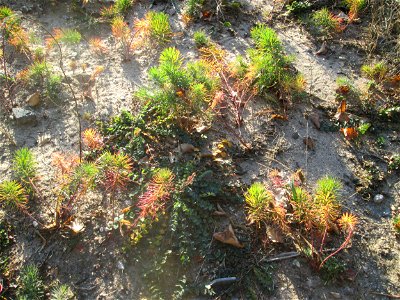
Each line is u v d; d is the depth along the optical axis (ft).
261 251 1.44
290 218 1.49
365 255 1.47
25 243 1.46
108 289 1.36
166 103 1.61
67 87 1.95
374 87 2.03
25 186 1.55
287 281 1.39
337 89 2.00
